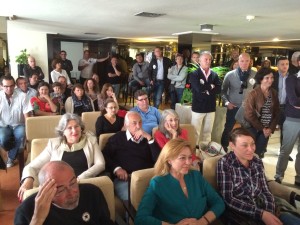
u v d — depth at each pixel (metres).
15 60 8.11
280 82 3.41
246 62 3.52
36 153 2.28
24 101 3.53
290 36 7.26
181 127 2.73
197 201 1.70
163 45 10.67
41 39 8.68
